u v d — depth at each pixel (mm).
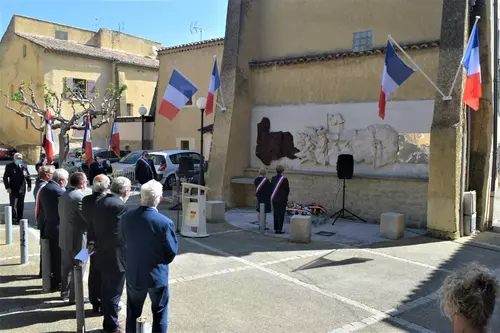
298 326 5438
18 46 31391
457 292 2109
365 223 12344
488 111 11555
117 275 4973
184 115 24438
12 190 11352
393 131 12172
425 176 11695
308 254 8898
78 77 30438
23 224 7672
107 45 35094
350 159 11992
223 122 14547
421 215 11703
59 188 6465
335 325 5492
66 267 5914
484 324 2061
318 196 13508
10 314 5535
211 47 23047
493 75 11891
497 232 11664
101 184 5312
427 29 11867
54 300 6023
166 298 4625
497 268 8102
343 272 7695
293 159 14125
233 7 14672
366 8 12945
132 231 4480
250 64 14875
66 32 33938
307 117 13852
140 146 27219
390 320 5684
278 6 14664
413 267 8062
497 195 18797
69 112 30062
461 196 10680
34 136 31438
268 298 6359
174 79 13055
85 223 5820
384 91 9961
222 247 9336
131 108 32781
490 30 11336
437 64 11484
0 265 7594
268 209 11367
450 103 10383
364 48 13008
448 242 10109
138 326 3633
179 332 5207
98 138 31047
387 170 12305
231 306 6027
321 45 13820
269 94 14719
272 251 9086
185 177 13727
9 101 33125
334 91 13328
